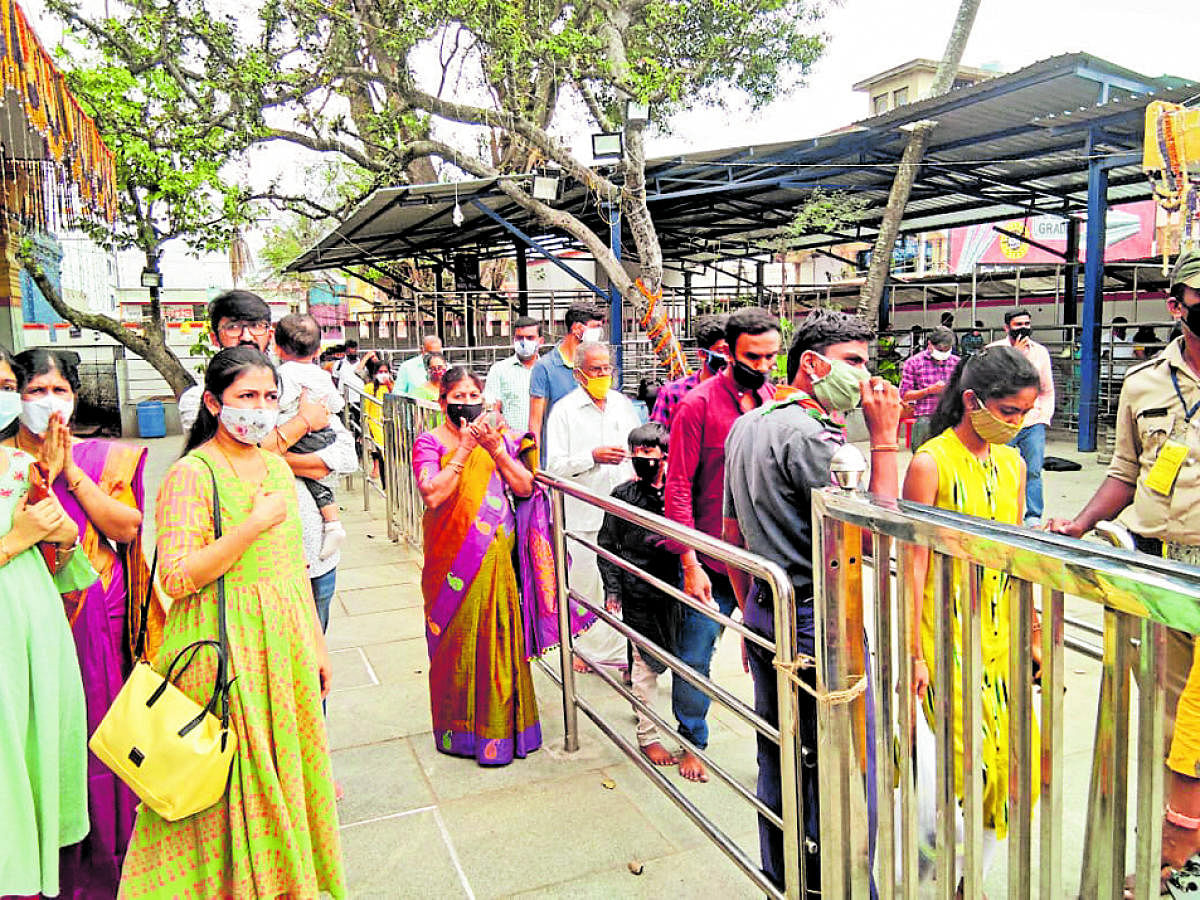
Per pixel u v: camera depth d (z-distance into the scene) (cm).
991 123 1127
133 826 266
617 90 1150
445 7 1019
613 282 1181
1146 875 150
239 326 316
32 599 242
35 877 237
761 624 250
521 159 1499
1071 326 1410
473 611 348
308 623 249
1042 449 675
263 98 1131
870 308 1201
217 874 231
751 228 1777
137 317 2523
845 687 208
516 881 278
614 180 1262
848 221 1534
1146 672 146
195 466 240
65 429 259
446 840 301
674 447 336
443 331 2020
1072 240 1563
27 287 1691
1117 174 1342
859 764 211
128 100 1103
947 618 182
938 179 1430
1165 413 274
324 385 352
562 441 440
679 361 819
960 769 238
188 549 229
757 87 1324
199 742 216
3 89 468
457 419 360
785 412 241
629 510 289
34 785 242
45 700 242
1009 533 166
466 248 2083
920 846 244
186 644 231
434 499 342
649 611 352
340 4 1109
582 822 312
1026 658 165
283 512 238
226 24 1127
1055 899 167
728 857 277
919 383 838
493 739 352
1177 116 599
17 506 244
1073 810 300
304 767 244
